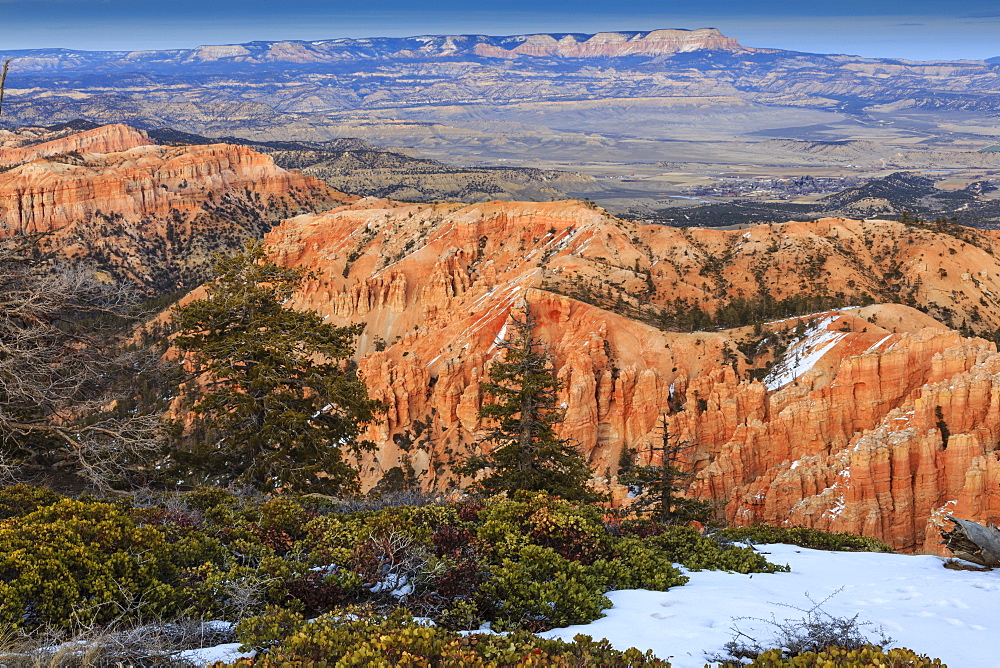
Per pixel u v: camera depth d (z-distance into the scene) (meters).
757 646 11.45
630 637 12.11
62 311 31.36
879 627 12.35
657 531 21.78
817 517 51.81
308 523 17.86
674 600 14.40
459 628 13.11
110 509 14.75
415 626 11.79
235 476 34.69
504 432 35.16
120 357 33.22
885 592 15.11
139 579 12.94
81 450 27.48
